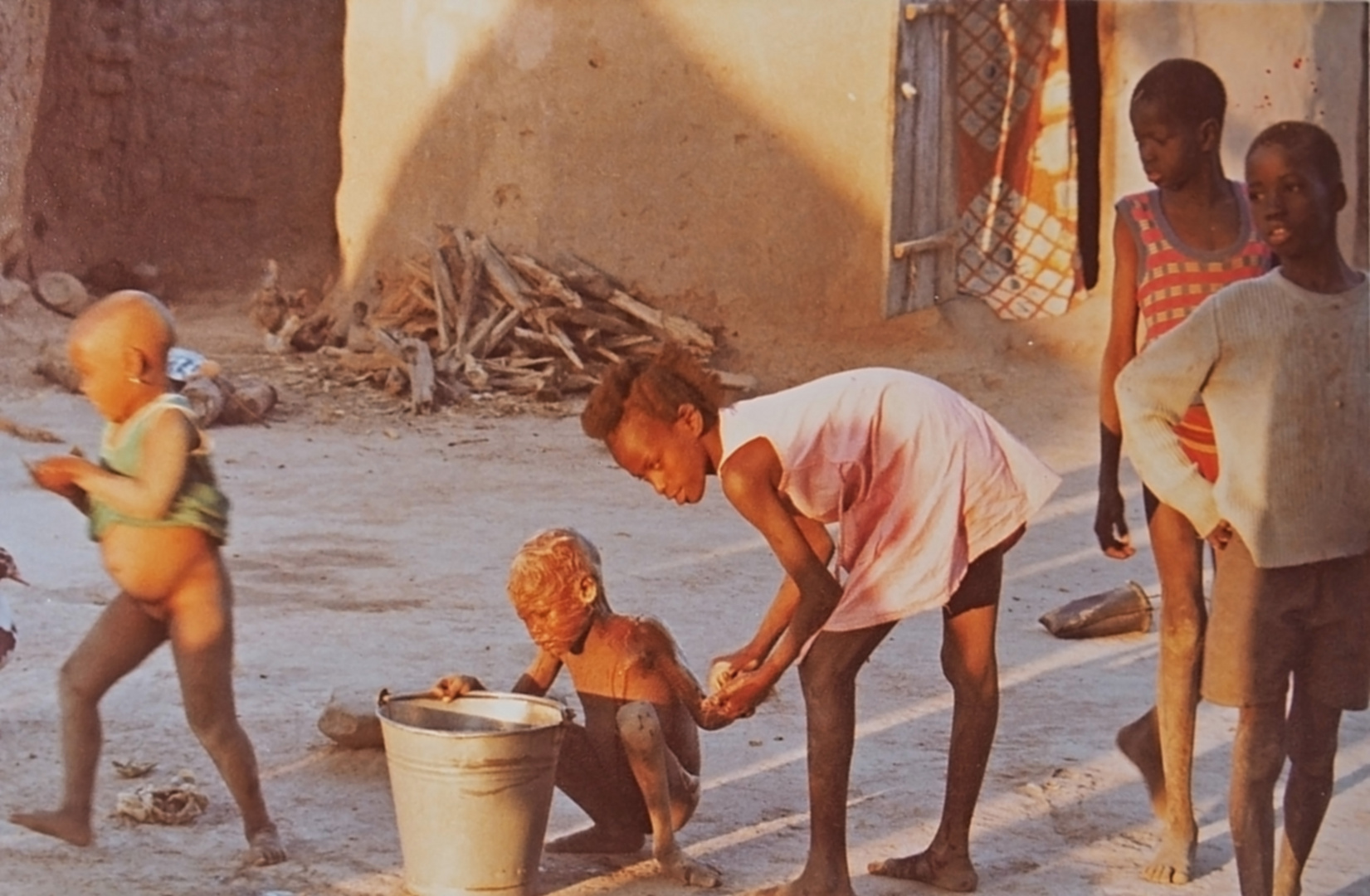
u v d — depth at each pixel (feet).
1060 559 28.66
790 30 44.19
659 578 26.43
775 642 14.35
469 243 45.96
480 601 24.57
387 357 43.86
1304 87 48.60
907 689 20.62
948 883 14.52
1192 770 16.65
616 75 45.19
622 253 45.55
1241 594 12.94
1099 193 46.50
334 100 57.16
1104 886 14.67
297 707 19.15
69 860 14.69
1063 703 20.25
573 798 15.02
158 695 19.33
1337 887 14.62
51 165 53.83
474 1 46.73
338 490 32.94
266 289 50.67
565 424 40.68
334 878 14.43
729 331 45.11
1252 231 15.07
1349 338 12.71
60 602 23.63
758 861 15.16
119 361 14.17
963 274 46.75
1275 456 12.69
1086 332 45.57
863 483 13.67
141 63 55.06
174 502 14.23
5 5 47.78
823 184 44.50
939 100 45.32
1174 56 46.47
